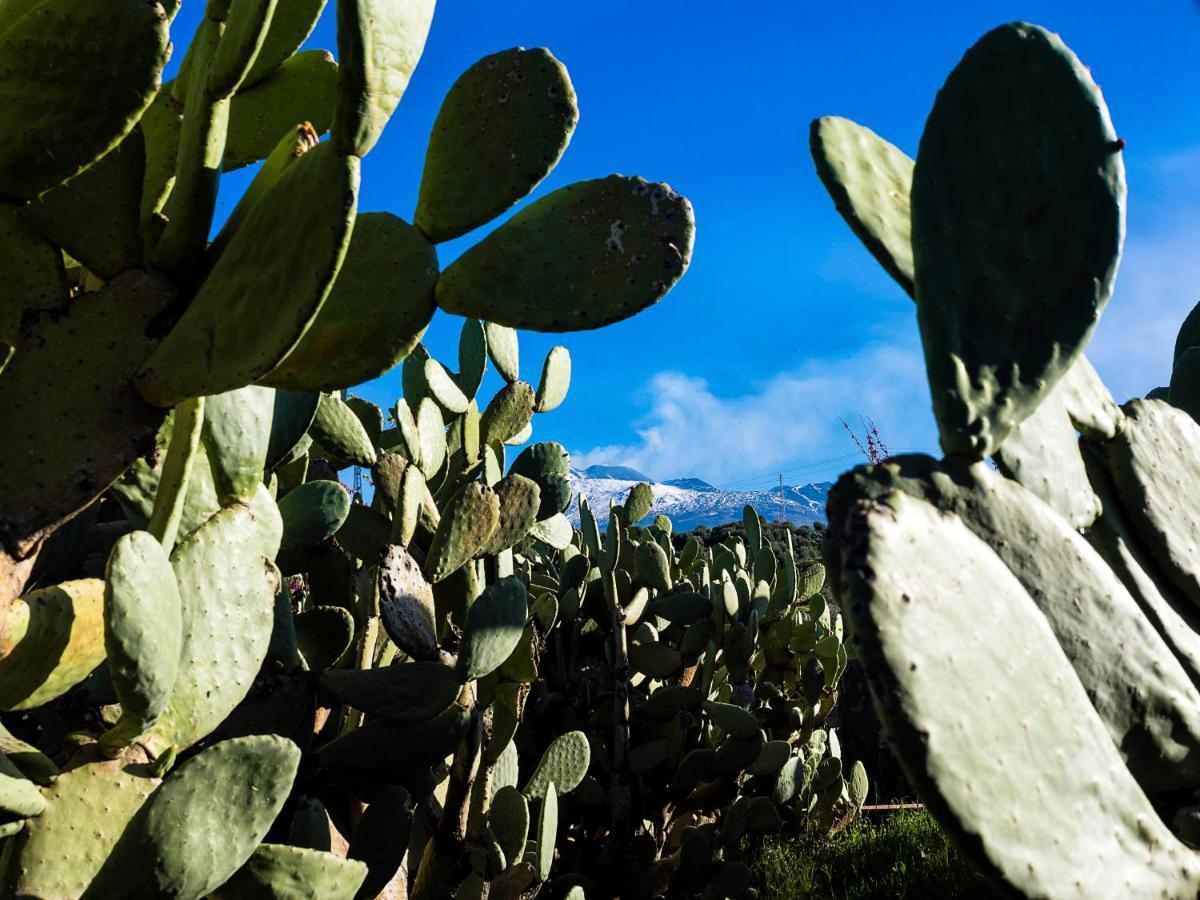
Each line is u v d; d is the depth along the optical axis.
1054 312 1.05
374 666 2.27
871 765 5.66
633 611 3.75
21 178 1.38
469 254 1.58
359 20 1.24
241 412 1.62
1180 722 1.06
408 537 2.24
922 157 1.10
